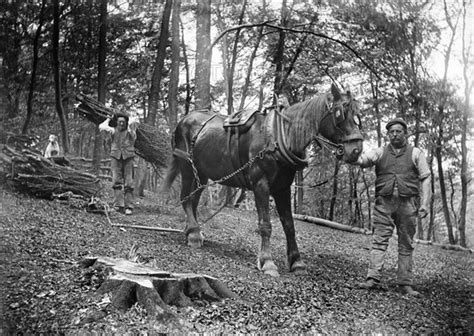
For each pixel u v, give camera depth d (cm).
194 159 730
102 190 958
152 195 1151
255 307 455
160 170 1022
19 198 810
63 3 1009
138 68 1323
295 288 544
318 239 967
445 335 427
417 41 964
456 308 485
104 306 404
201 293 465
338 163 1206
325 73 1260
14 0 841
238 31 1429
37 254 534
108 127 930
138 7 1237
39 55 1012
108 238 668
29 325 376
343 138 567
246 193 1427
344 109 565
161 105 1627
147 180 1452
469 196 1448
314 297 511
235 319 427
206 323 411
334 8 1063
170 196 1012
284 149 604
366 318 455
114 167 912
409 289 548
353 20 1006
